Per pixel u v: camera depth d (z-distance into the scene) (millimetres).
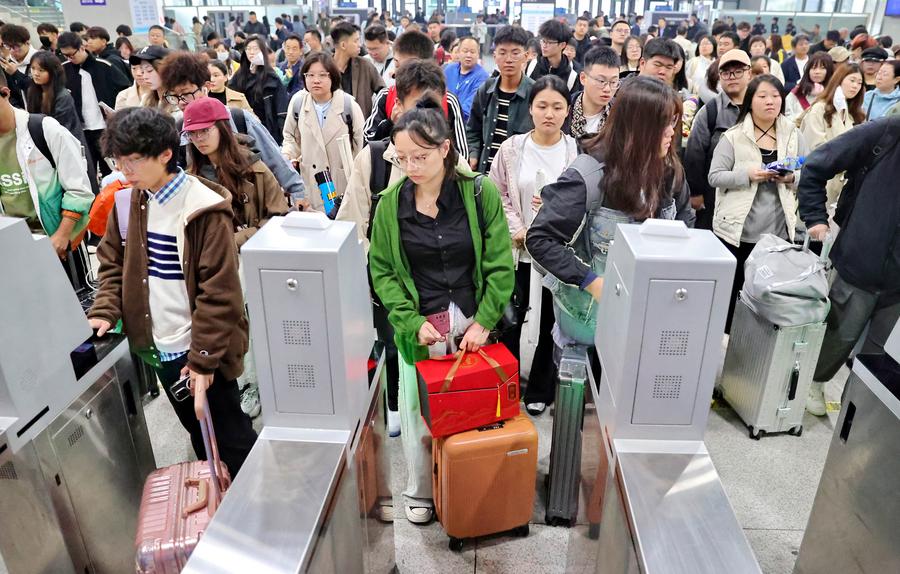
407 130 1694
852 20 12250
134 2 11297
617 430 1391
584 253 1954
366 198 2342
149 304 1900
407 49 3309
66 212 2648
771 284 2520
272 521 1188
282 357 1362
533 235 1847
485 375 1915
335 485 1312
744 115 2971
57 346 1615
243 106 4305
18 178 2609
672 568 1082
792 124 2973
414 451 2137
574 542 1857
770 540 2201
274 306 1314
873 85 5082
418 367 1931
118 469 1901
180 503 1656
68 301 1662
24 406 1502
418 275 1971
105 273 1935
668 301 1262
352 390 1420
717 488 1258
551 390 2793
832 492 1715
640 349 1306
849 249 2414
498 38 3271
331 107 3412
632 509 1200
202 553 1118
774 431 2734
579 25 7961
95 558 1817
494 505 2057
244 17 14523
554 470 2133
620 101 1749
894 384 1482
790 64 7352
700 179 3295
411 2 17031
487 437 1959
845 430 1665
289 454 1357
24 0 10695
